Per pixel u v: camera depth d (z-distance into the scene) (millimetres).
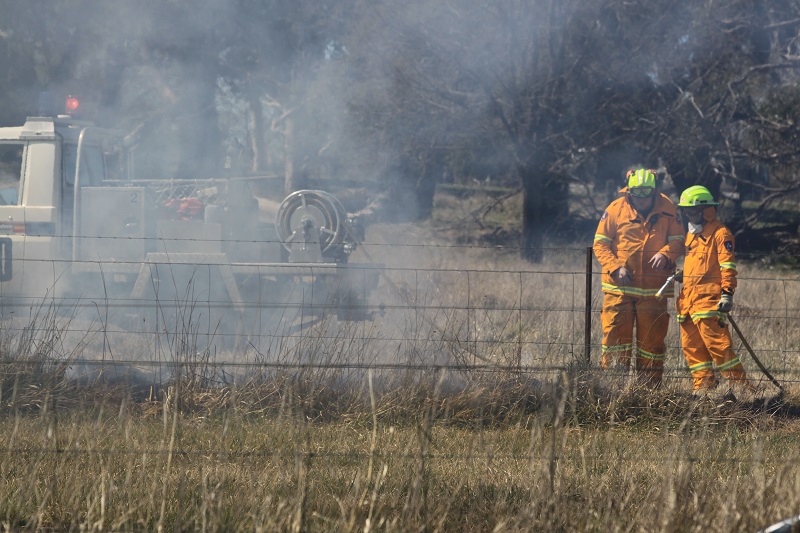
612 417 21766
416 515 15641
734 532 14836
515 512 16547
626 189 31531
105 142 43344
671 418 25781
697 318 29750
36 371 25781
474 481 18000
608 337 31344
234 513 15797
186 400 25422
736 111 96062
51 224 40250
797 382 29594
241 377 26719
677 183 103188
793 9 90938
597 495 16703
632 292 31062
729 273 29219
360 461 18641
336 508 16125
